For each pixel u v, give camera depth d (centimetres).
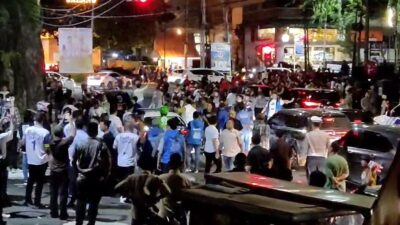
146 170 1069
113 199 1588
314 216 482
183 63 7950
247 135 2122
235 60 7619
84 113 1850
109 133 1584
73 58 2492
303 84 4394
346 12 4734
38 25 2311
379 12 5022
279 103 2545
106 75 5294
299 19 6675
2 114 1767
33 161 1447
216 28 7956
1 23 2202
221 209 530
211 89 3497
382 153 1528
